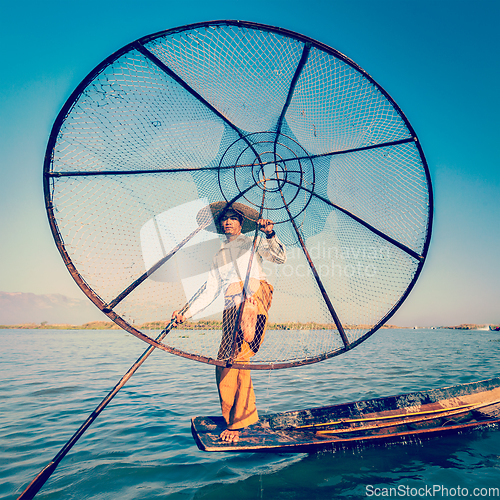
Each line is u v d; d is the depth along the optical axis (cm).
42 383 688
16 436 362
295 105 283
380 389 576
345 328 285
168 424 403
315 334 289
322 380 670
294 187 314
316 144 300
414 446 302
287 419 326
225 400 284
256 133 298
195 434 285
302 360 258
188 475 258
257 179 315
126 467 274
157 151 265
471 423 332
